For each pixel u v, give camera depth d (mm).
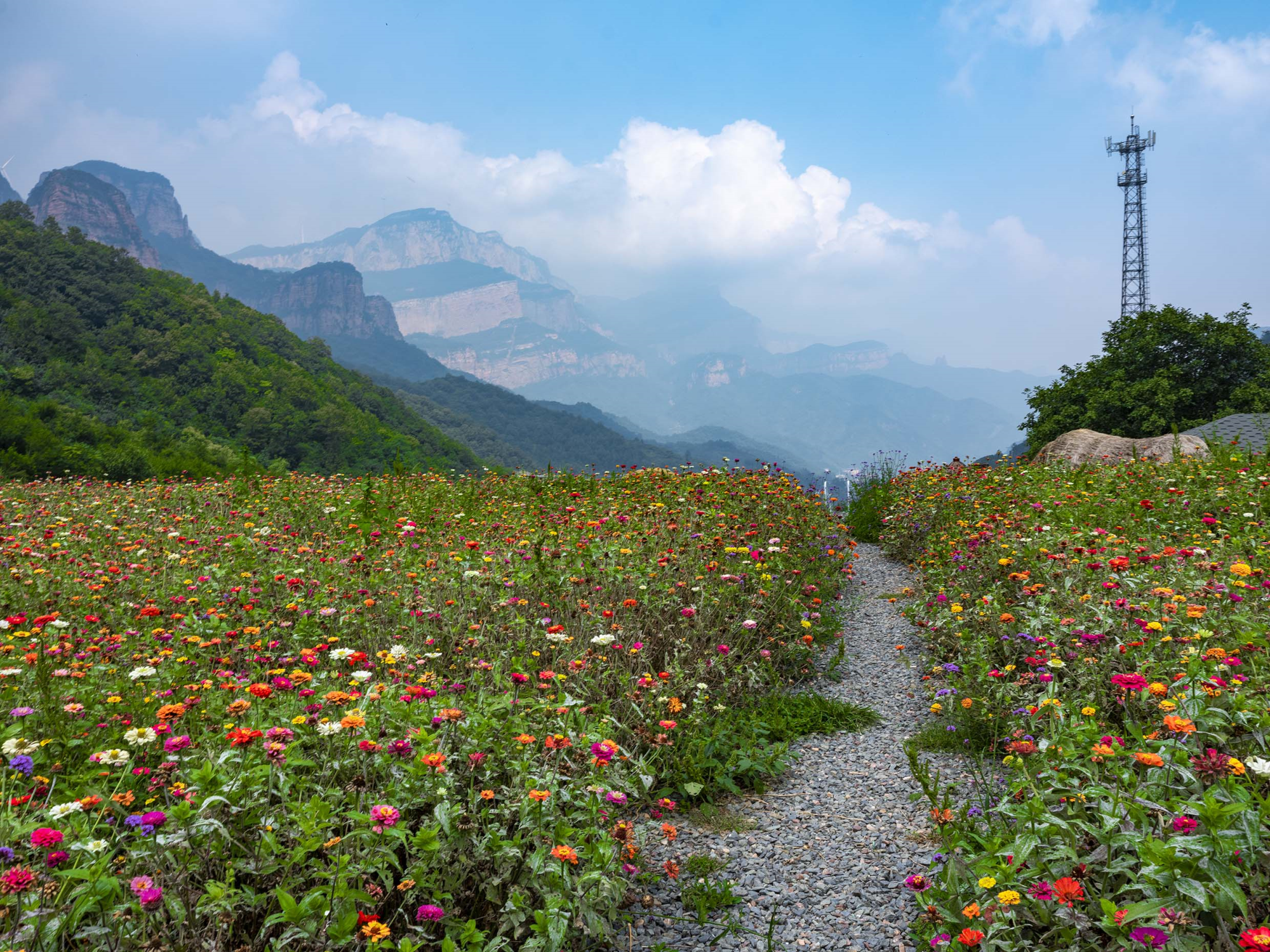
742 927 3666
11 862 2652
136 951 2553
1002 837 3297
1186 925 2475
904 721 6371
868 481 17953
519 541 8219
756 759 5410
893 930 3580
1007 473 14102
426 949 3047
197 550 8117
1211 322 34188
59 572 7082
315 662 4582
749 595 7383
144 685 4414
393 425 146250
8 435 44844
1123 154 63625
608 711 4840
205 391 116188
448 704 4180
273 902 2938
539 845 3213
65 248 138125
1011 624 5871
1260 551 5930
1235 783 2920
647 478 12211
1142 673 4238
